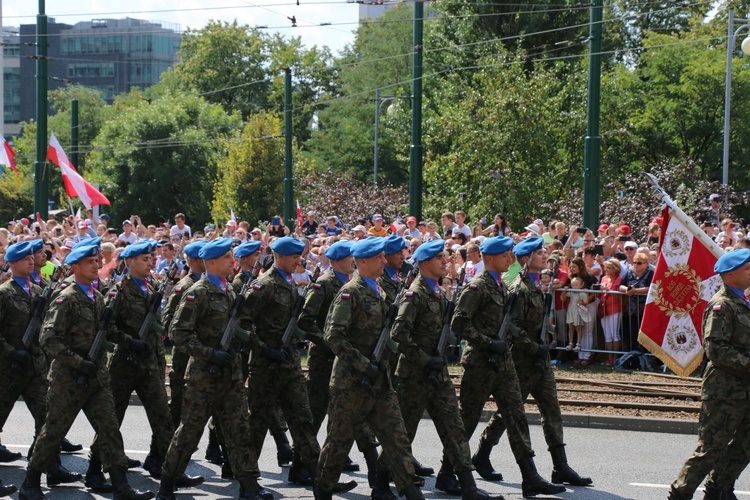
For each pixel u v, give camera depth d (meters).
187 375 9.76
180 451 9.68
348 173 46.62
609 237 19.50
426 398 9.77
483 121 35.44
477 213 35.12
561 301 18.27
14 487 10.50
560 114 36.94
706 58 50.75
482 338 10.11
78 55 168.88
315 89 90.38
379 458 9.87
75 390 9.84
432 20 59.12
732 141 50.62
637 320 17.84
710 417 8.95
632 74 54.72
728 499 9.41
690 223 12.20
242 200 61.12
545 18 54.34
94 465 10.63
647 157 52.62
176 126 74.06
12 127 161.25
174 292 11.19
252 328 10.39
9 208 81.12
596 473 11.18
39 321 10.81
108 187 73.12
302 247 10.84
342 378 9.06
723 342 8.80
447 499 10.23
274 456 12.28
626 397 15.17
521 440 10.16
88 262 9.96
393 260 10.51
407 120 61.00
